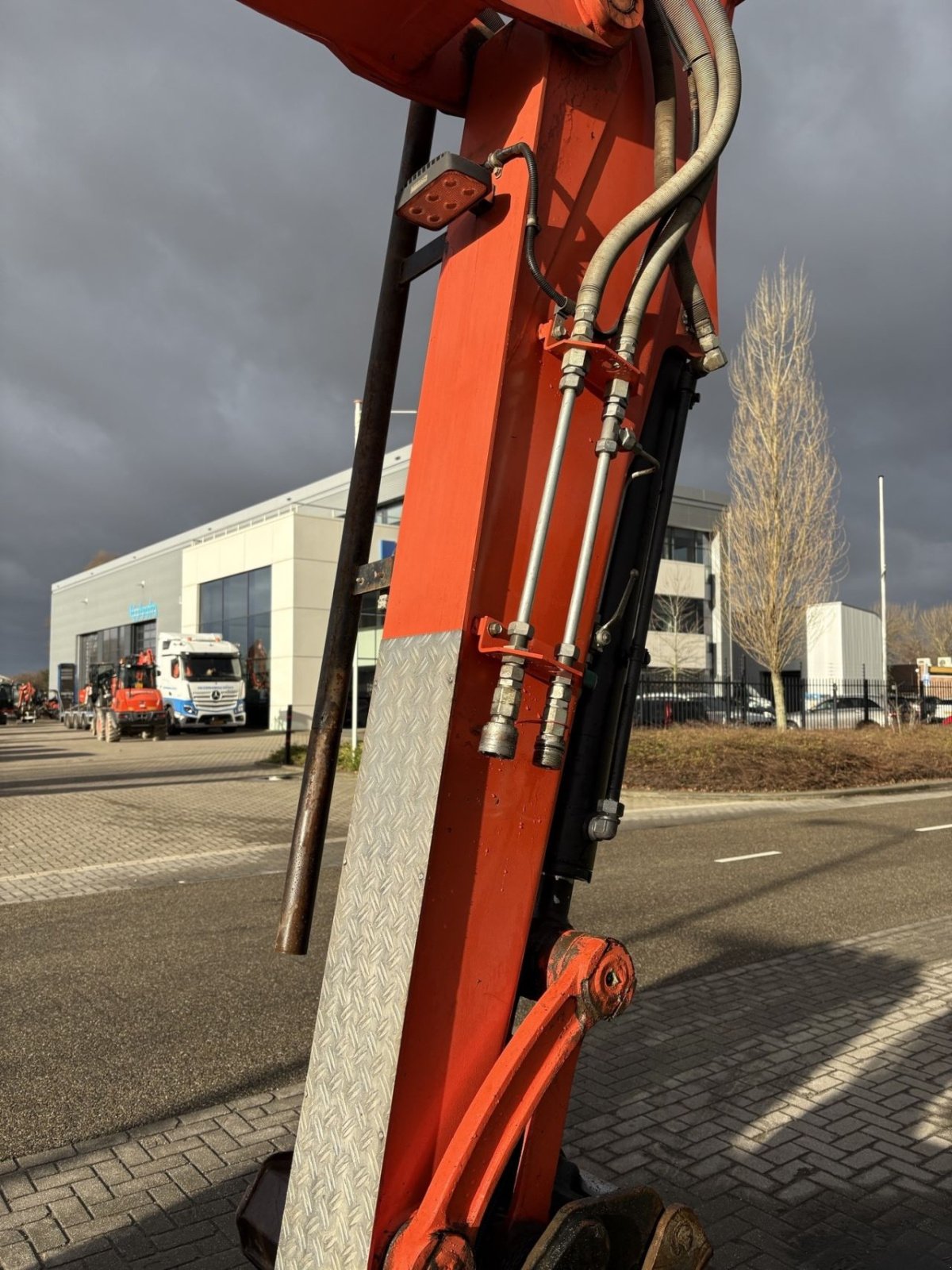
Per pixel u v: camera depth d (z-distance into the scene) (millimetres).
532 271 1946
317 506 58125
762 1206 3541
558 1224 1931
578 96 2086
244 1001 5891
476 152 2150
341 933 1970
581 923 7844
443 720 1886
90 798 16891
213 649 42312
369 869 1956
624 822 14414
